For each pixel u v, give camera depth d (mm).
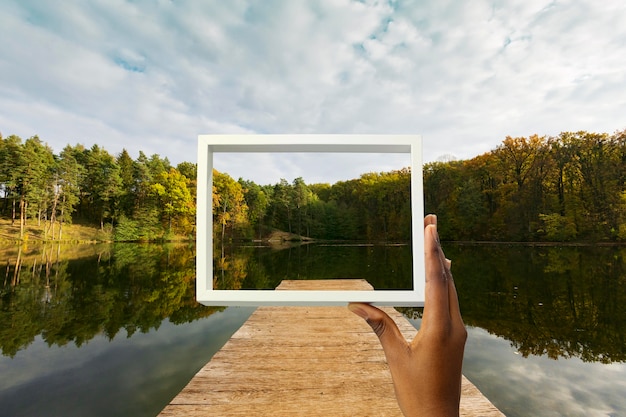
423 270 471
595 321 5570
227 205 32031
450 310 379
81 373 3834
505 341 4602
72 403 3125
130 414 2922
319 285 4508
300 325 2750
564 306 6551
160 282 10148
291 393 1613
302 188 36219
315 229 34656
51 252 19234
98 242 26797
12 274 11203
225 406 1497
